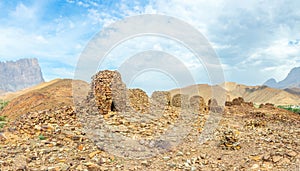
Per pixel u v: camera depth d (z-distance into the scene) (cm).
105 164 747
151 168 726
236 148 883
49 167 689
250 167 712
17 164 718
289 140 962
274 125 1416
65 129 1058
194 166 738
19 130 1088
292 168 680
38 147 877
